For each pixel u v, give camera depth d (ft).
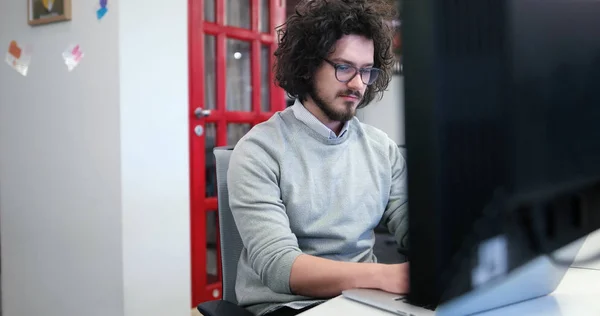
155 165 7.45
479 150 1.45
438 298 1.40
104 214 7.22
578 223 1.88
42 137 7.91
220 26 9.17
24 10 7.91
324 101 4.20
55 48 7.61
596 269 3.00
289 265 3.29
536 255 1.72
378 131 4.72
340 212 4.13
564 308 2.28
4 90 8.36
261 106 10.07
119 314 7.14
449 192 1.38
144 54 7.22
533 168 1.64
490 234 1.50
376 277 2.76
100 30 7.04
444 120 1.35
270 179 3.92
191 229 8.84
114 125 6.98
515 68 1.56
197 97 8.85
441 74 1.33
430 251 1.39
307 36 4.17
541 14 1.66
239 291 3.99
